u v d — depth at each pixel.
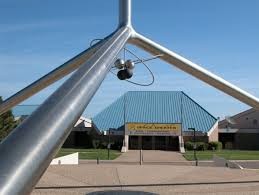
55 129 2.95
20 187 2.36
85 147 68.06
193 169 19.50
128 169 19.05
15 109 72.94
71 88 3.86
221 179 16.84
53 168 19.09
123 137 65.00
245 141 72.19
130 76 14.27
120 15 14.58
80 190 14.24
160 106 70.56
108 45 7.53
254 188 14.95
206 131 65.06
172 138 65.31
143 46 15.66
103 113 69.38
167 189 14.57
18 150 2.50
